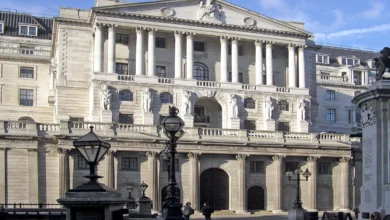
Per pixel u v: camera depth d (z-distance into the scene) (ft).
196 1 266.77
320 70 387.75
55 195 217.97
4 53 305.53
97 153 63.52
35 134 216.33
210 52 273.33
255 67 278.87
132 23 254.88
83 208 59.57
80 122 220.64
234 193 234.79
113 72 249.96
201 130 233.55
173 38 268.21
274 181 240.32
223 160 235.40
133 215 122.42
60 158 215.92
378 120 106.73
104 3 256.73
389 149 105.40
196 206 226.99
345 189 249.14
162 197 226.99
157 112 252.62
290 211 162.91
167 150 117.29
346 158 250.37
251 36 272.92
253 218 200.34
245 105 266.77
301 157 246.68
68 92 256.93
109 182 218.59
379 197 105.29
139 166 225.15
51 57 305.94
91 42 263.08
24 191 213.66
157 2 259.19
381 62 109.91
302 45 281.33
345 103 364.79
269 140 240.53
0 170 211.41
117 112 246.27
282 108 273.54
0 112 303.07
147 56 261.44
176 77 259.19
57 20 258.37
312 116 295.28
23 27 342.03
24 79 309.63
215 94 261.03
